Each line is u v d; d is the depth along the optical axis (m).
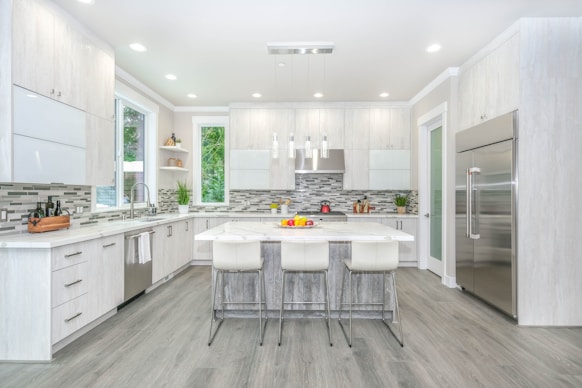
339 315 3.20
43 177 2.69
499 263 3.31
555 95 3.07
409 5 2.83
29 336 2.40
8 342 2.40
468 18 3.05
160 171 5.61
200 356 2.51
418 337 2.85
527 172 3.07
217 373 2.28
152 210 4.83
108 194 4.36
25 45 2.50
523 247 3.08
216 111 6.22
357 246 2.72
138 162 5.20
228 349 2.63
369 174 5.84
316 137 5.84
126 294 3.49
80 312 2.75
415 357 2.50
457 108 4.23
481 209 3.60
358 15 3.00
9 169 2.38
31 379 2.19
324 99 5.68
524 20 3.04
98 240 2.99
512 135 3.10
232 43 3.55
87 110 3.23
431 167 5.22
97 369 2.31
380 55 3.86
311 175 6.25
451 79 4.25
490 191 3.44
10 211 2.75
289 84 4.89
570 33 3.07
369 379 2.21
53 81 2.78
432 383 2.16
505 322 3.18
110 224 3.80
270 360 2.46
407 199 6.11
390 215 5.52
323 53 3.66
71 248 2.63
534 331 2.98
